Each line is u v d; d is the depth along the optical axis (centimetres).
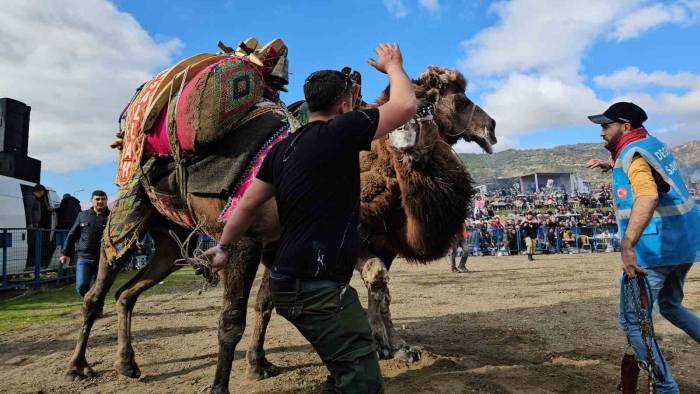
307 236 224
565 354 496
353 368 217
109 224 467
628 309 330
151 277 483
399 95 237
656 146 331
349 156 230
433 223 440
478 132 528
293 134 245
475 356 497
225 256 265
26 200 1346
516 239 2722
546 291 998
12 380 462
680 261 327
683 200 330
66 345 617
